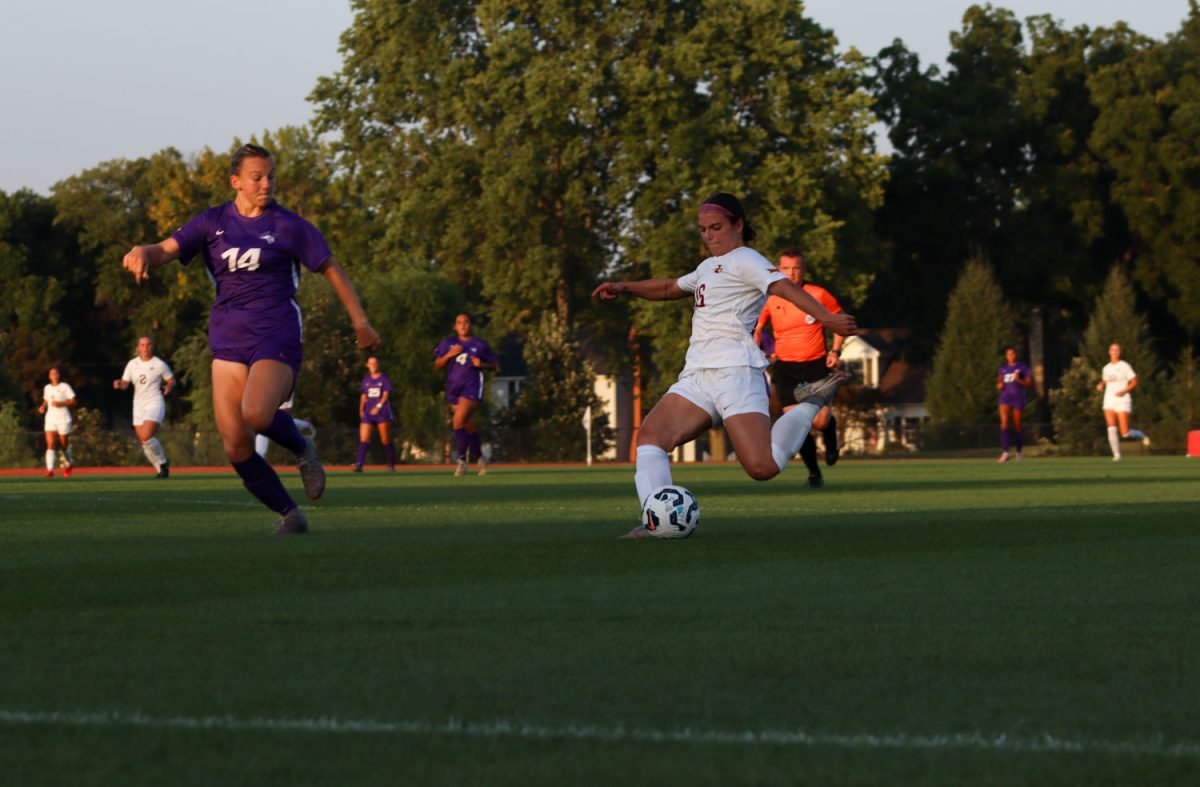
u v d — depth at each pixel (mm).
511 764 9422
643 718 10836
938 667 13070
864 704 11398
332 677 12508
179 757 9594
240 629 15375
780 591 18938
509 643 14422
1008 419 120750
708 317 28891
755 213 184875
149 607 17250
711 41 186375
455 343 88000
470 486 65062
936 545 26688
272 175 29453
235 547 26703
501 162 188750
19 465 158750
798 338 53469
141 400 85062
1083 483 61656
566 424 185875
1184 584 19891
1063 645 14359
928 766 9398
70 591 18969
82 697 11617
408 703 11375
